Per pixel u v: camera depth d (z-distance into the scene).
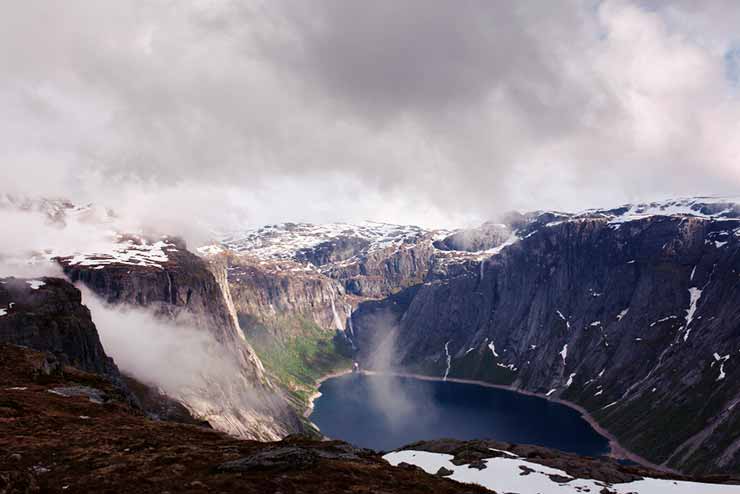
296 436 81.25
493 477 99.25
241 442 76.62
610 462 117.62
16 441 66.62
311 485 55.09
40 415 83.31
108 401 105.88
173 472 56.66
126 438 72.44
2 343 130.75
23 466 57.19
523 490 93.38
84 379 125.62
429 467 106.06
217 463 60.47
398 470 67.00
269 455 60.50
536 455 119.56
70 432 74.00
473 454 112.81
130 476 55.19
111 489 51.53
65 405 93.12
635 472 111.25
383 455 118.12
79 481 53.66
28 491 50.59
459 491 62.16
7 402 87.56
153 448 67.50
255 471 57.62
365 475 61.09
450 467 104.88
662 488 97.50
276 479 55.50
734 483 104.88
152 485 52.69
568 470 105.62
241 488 52.56
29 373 113.62
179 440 74.88
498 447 125.94
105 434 74.25
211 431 86.06
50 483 53.16
